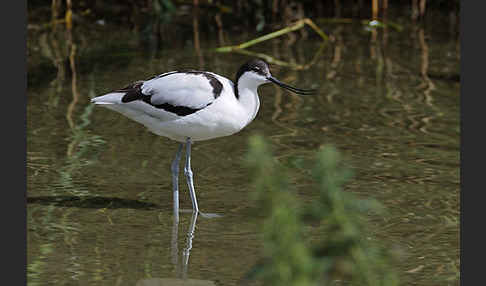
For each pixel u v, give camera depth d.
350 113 14.56
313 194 11.07
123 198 11.19
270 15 21.20
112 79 15.84
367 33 19.88
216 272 9.07
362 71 16.94
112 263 9.27
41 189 11.33
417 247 9.73
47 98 14.95
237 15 21.17
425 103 15.07
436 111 14.66
